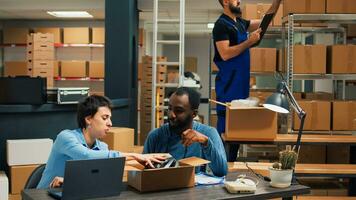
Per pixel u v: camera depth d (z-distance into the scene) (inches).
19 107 150.6
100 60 305.3
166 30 348.2
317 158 146.5
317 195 135.5
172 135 87.0
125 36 203.6
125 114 197.3
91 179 61.4
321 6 141.4
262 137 116.9
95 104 84.0
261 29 120.3
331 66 143.7
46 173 81.3
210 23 312.8
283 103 88.7
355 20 145.0
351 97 198.1
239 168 102.3
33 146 146.5
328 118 139.7
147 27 323.3
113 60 204.4
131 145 153.6
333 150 145.7
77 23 327.6
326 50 144.1
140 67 264.1
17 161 144.4
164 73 241.0
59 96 157.2
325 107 139.9
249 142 117.5
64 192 59.5
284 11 150.5
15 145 144.1
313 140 121.7
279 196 69.0
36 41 242.5
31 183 82.2
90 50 306.7
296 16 142.4
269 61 170.6
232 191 66.2
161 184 66.7
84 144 83.0
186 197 63.4
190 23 313.9
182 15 200.2
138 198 62.4
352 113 139.8
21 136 153.3
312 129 139.7
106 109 84.9
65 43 299.7
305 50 143.2
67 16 305.6
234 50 117.1
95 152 76.2
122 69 203.9
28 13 290.7
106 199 61.8
